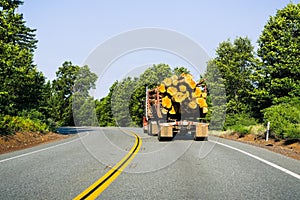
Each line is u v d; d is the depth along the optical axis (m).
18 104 26.05
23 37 42.03
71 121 51.69
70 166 10.05
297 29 28.03
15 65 23.12
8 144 18.03
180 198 6.26
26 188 7.12
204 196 6.41
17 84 24.45
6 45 21.19
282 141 17.97
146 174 8.68
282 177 8.25
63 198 6.28
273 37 28.34
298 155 12.77
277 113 19.28
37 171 9.21
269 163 10.46
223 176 8.39
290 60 26.73
